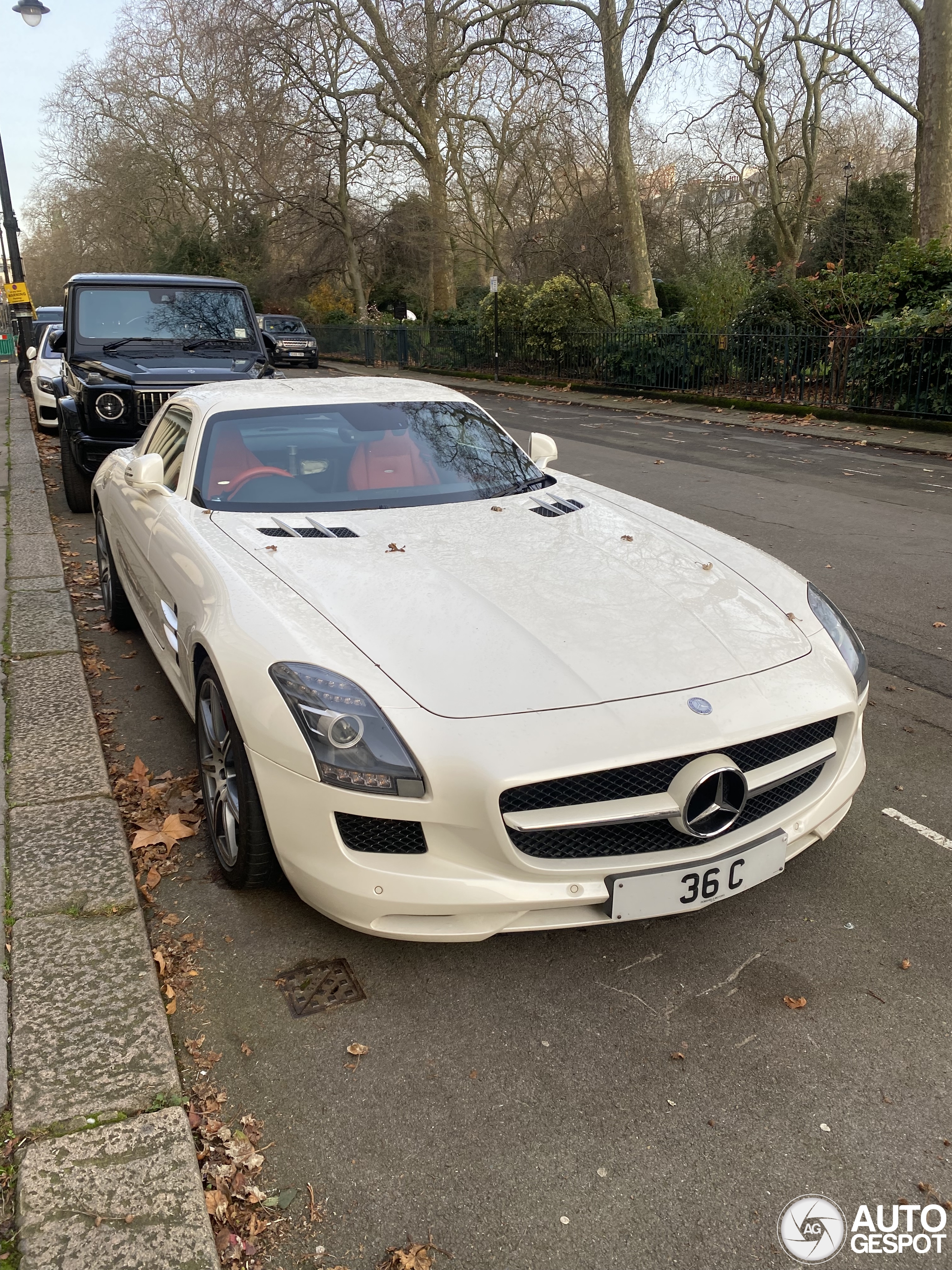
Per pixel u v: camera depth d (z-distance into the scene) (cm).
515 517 362
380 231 3725
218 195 4694
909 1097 222
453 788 234
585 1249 187
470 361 2758
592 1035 242
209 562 317
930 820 343
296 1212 195
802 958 270
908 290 1570
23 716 419
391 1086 226
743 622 290
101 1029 237
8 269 2970
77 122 4994
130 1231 185
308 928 283
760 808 269
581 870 243
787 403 1641
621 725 242
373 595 286
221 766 294
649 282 2462
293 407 421
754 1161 206
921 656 504
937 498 917
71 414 803
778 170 2597
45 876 298
